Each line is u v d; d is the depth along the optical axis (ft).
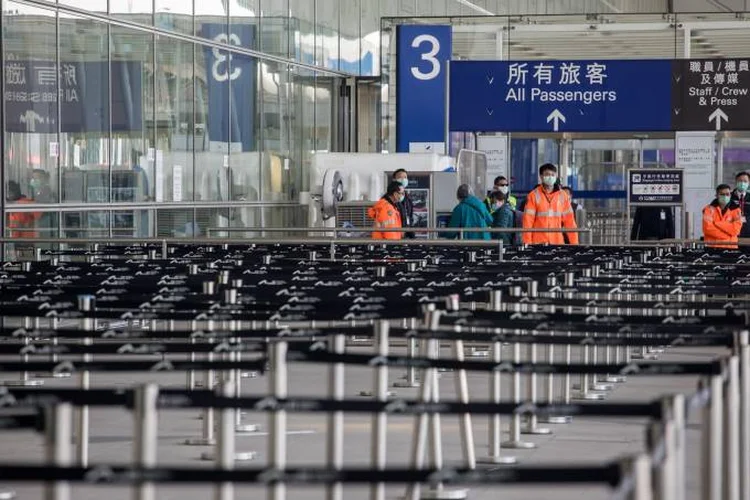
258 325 97.86
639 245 152.76
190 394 43.93
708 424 46.65
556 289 93.50
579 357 117.39
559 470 34.81
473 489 67.15
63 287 89.35
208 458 74.90
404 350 127.24
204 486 67.92
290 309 76.43
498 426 75.36
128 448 76.64
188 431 84.74
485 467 73.36
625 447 80.07
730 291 92.99
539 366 52.39
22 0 153.58
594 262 132.77
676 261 131.85
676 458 41.14
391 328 61.72
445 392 100.94
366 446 78.54
